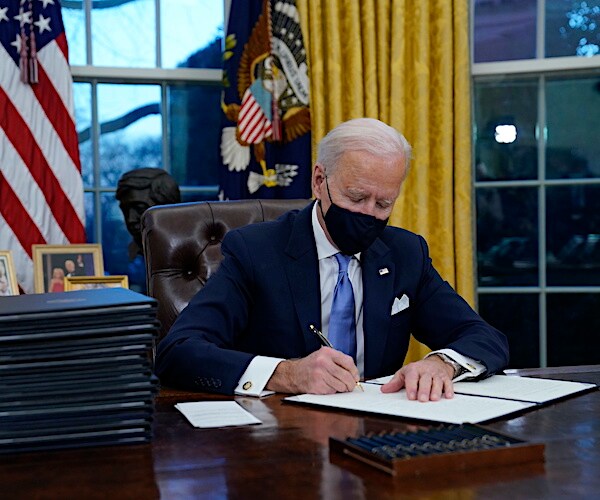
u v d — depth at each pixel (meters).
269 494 0.83
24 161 2.83
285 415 1.23
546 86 3.45
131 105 3.31
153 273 2.01
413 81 3.12
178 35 3.35
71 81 2.92
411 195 3.14
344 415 1.23
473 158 3.39
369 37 3.08
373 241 1.71
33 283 2.81
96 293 1.19
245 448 1.02
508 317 3.50
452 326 1.79
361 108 3.09
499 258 3.49
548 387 1.44
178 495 0.84
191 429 1.14
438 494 0.83
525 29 3.44
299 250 1.77
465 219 3.15
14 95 2.82
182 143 3.38
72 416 1.03
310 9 3.06
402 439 0.99
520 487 0.85
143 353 1.05
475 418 1.17
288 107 3.03
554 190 3.47
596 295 3.46
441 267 3.14
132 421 1.04
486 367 1.52
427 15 3.11
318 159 1.74
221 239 2.05
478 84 3.47
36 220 2.84
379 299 1.76
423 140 3.11
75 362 1.03
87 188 3.26
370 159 1.63
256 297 1.76
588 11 3.42
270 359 1.47
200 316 1.69
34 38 2.84
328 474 0.90
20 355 1.01
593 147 3.45
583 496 0.82
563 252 3.47
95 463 0.96
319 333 1.59
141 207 2.72
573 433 1.10
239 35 3.05
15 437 1.01
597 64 3.37
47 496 0.84
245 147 3.04
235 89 3.06
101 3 3.25
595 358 3.47
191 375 1.51
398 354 1.81
